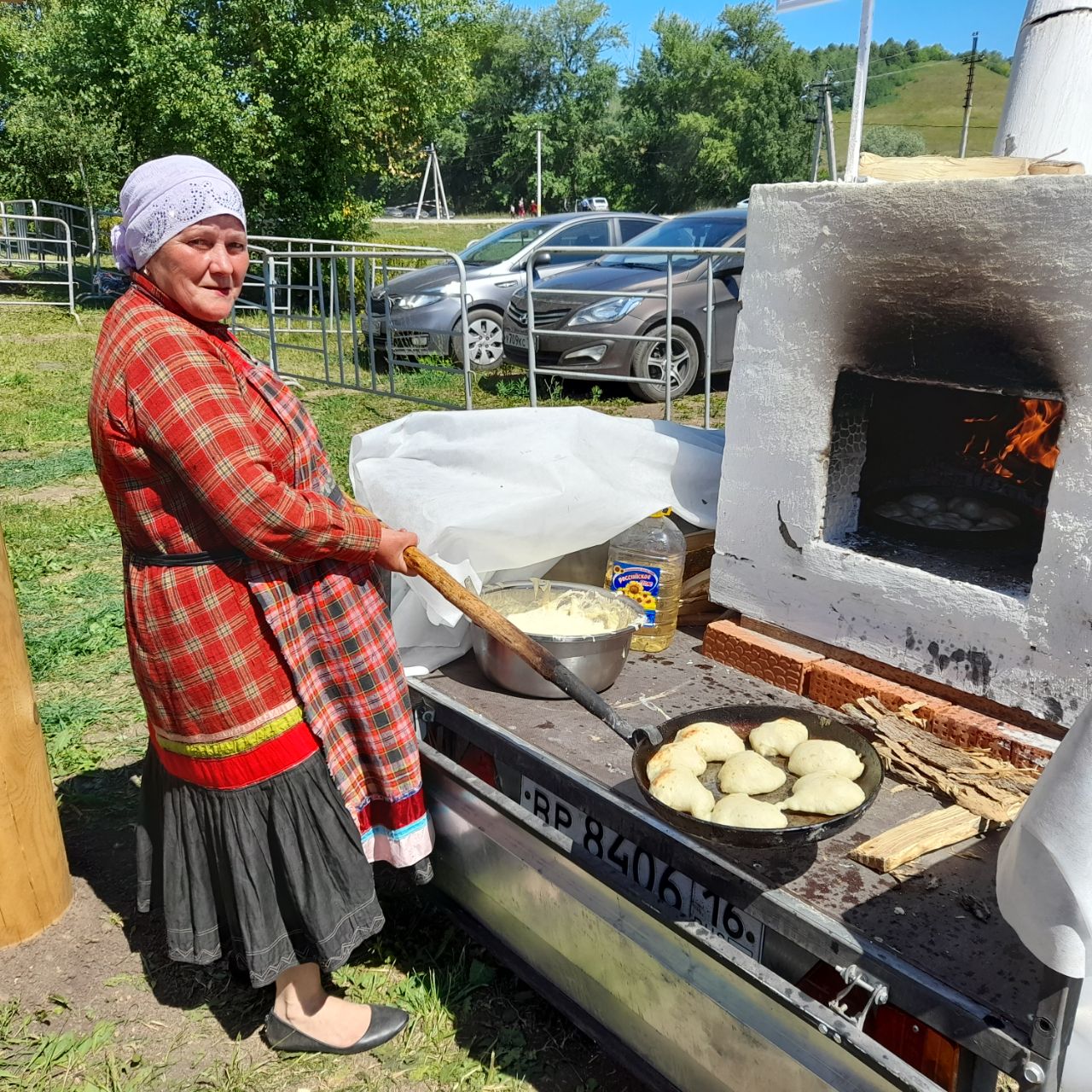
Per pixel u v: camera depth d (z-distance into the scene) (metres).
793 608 2.72
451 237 31.66
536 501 2.71
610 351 8.62
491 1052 2.29
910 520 2.62
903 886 1.88
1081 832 1.17
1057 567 2.11
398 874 2.94
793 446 2.60
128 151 17.84
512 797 2.56
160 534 1.90
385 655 2.11
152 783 2.25
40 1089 2.22
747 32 68.00
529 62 78.12
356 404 9.59
